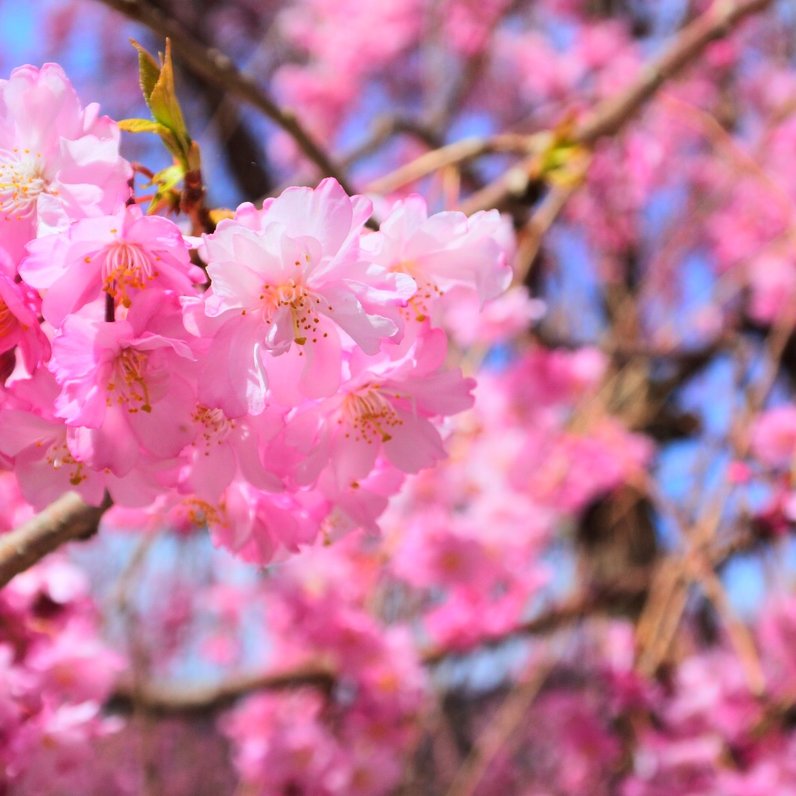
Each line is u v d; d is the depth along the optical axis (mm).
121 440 1070
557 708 4035
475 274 1197
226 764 5812
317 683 3496
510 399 3787
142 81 1185
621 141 5344
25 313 1043
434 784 4730
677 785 3643
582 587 4496
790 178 5422
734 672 3836
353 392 1174
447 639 3898
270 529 1271
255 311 1057
